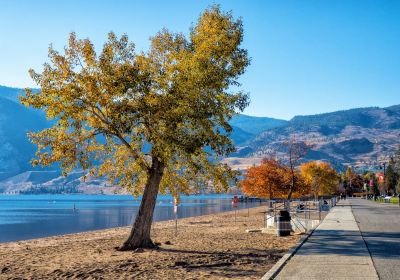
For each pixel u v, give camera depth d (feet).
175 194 82.69
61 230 179.32
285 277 38.04
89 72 64.95
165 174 79.71
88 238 114.32
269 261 53.11
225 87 72.59
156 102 65.16
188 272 46.47
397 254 52.06
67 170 68.03
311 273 39.86
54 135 66.69
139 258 58.23
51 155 66.18
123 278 43.80
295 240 78.43
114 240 96.99
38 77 63.62
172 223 171.53
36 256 67.77
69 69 64.08
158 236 102.06
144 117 65.00
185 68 67.15
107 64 63.98
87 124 67.92
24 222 234.58
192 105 66.54
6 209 418.10
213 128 71.56
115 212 338.34
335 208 191.93
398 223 102.94
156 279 42.93
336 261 46.85
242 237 87.86
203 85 67.15
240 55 74.33
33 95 64.28
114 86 62.95
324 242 64.75
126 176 77.77
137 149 73.10
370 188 513.04
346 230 84.28
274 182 225.56
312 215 135.23
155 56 73.15
